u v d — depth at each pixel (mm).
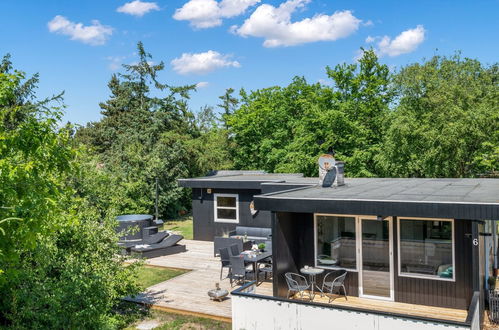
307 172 28328
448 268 9992
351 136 27156
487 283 11250
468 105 25000
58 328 8148
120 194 22766
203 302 12086
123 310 11812
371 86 29641
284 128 35906
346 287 11211
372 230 10852
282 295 10742
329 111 27359
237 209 21141
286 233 11148
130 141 32938
